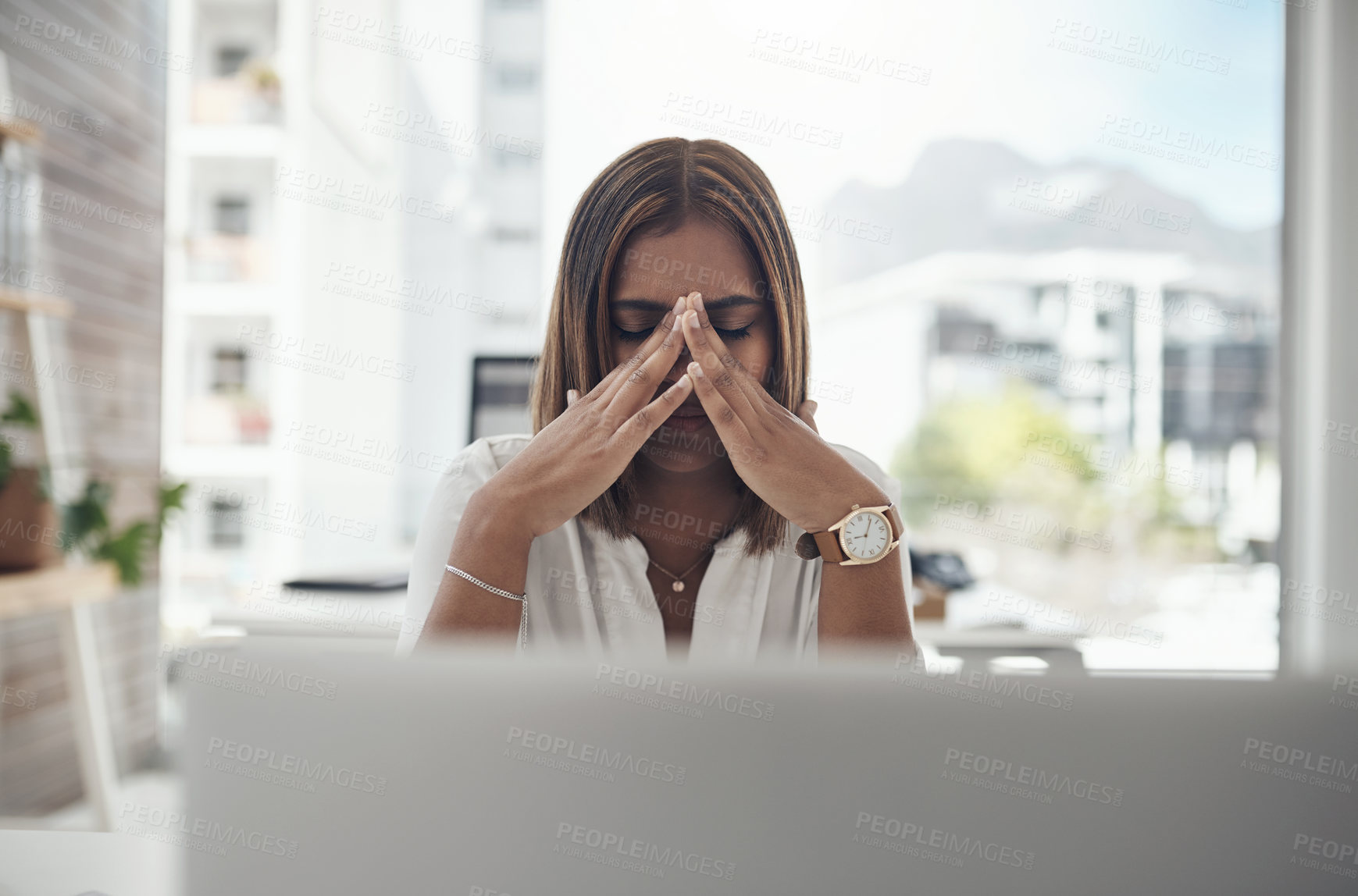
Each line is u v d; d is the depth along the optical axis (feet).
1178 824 0.58
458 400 12.01
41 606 5.54
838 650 2.04
